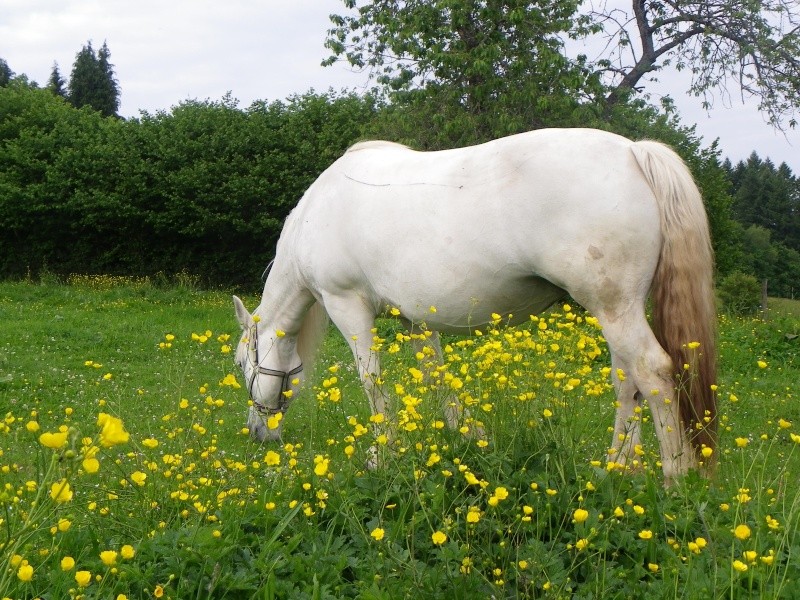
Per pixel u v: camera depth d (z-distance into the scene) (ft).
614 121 50.06
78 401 20.29
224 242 66.80
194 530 8.09
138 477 8.23
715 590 6.77
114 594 7.23
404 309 12.91
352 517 8.52
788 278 168.55
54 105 76.23
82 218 65.57
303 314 16.26
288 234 15.53
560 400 10.18
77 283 61.00
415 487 8.09
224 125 65.41
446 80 44.80
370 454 10.18
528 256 11.30
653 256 10.72
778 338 30.45
